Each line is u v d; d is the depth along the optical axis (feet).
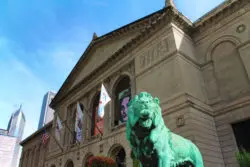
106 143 72.64
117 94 81.87
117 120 76.84
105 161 47.67
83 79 98.99
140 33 72.95
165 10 65.72
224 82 57.21
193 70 60.34
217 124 54.44
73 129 99.35
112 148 69.46
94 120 88.89
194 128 47.93
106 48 94.07
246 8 58.13
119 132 69.00
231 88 55.26
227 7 61.16
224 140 51.78
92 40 102.06
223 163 49.83
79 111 86.79
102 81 88.02
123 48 79.30
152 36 70.33
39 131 141.18
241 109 51.37
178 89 54.60
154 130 14.37
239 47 55.88
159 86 60.44
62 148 97.55
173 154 16.07
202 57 64.23
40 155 132.36
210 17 64.54
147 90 63.87
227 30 60.64
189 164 17.66
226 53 59.31
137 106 14.42
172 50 60.95
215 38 63.00
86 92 96.89
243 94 52.37
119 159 70.85
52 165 101.76
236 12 60.03
